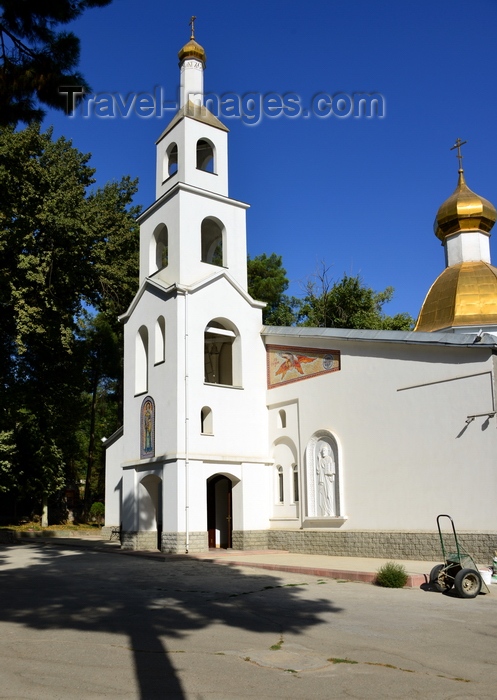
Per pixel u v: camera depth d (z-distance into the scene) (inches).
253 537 954.7
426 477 752.3
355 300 1633.9
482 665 303.7
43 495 1587.1
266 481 989.2
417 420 772.6
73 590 553.3
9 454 1375.5
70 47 489.7
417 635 366.6
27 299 1102.4
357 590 547.8
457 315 1047.0
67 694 261.1
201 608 458.9
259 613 437.4
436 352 763.4
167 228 1031.0
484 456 697.0
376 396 829.2
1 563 798.5
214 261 1605.6
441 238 1187.9
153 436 971.9
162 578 640.4
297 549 911.7
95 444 2172.7
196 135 1056.8
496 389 697.0
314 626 392.5
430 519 741.9
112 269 1291.8
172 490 907.4
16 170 1019.3
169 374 949.2
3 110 502.9
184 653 327.0
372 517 809.5
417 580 567.8
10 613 441.7
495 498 681.6
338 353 897.5
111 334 1893.5
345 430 866.1
